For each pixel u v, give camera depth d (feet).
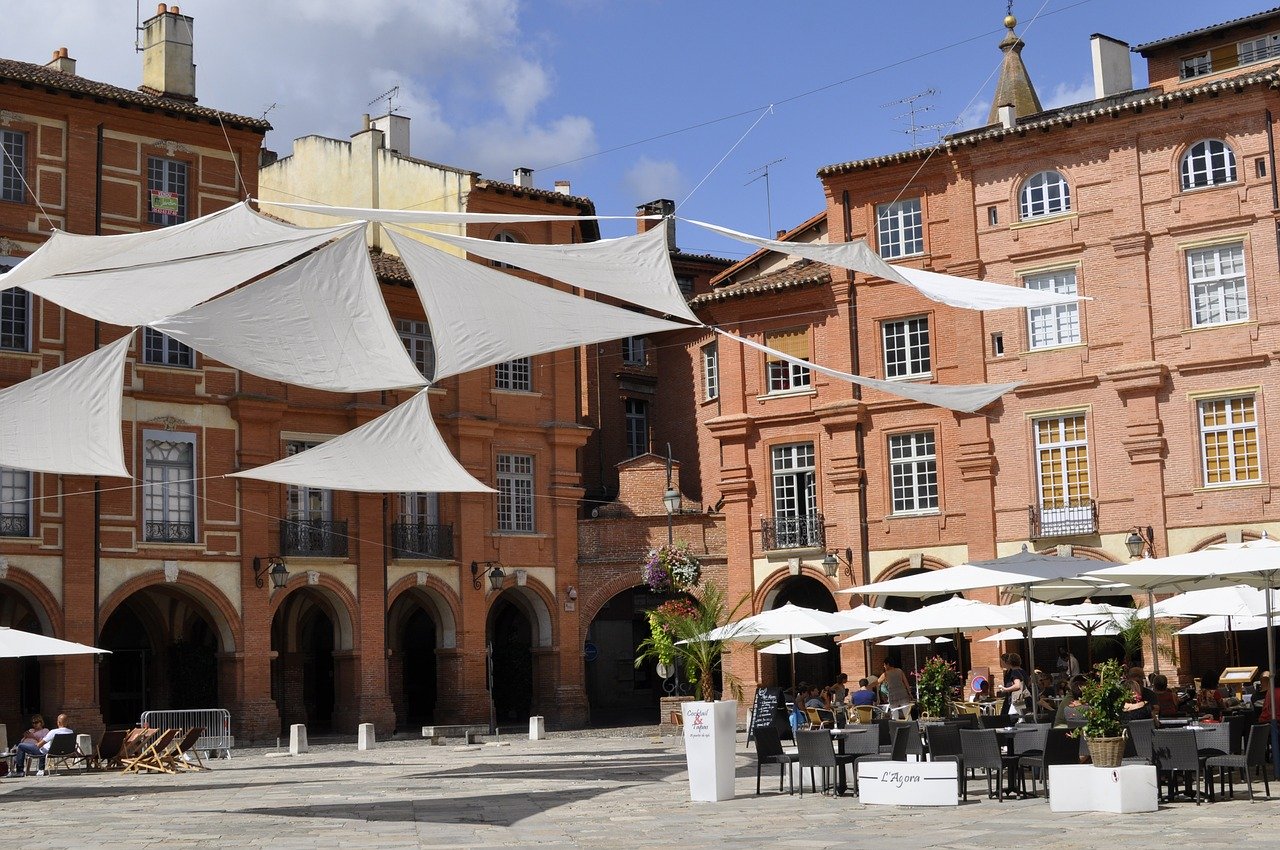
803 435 127.34
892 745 61.41
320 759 94.02
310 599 133.18
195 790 70.95
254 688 113.50
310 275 56.65
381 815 55.88
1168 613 73.72
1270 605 59.67
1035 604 87.10
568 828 50.24
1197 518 109.70
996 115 153.79
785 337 129.90
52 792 72.54
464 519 127.24
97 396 57.82
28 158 106.93
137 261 56.90
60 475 106.01
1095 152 116.06
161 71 123.13
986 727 63.21
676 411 161.27
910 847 42.01
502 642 140.97
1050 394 116.78
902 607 124.06
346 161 142.51
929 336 122.62
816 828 47.98
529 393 133.08
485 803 60.18
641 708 155.43
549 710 130.72
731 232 56.39
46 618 104.63
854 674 122.42
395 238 57.77
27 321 106.01
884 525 123.13
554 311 62.08
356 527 121.29
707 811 54.80
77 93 108.06
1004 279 119.14
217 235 57.62
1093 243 115.55
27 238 106.22
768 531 127.44
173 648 120.26
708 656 63.62
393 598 122.62
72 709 104.06
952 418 120.88
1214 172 111.75
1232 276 110.63
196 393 113.50
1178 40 131.34
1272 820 46.21
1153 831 44.37
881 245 125.39
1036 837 43.75
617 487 158.51
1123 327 113.80
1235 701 76.74
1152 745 53.26
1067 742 54.03
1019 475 117.39
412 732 124.47
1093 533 113.60
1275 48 128.16
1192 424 110.73
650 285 60.13
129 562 108.68
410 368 63.10
